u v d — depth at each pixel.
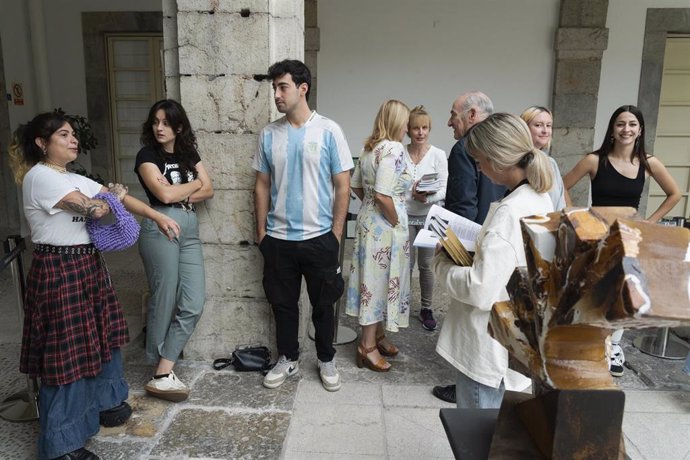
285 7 2.84
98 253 2.18
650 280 0.71
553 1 5.45
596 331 0.92
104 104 6.34
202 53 2.80
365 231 2.93
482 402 1.82
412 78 5.68
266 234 2.74
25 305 2.07
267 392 2.78
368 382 2.92
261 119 2.85
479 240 1.64
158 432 2.41
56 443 2.04
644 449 2.37
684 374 3.05
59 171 2.06
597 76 5.54
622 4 5.45
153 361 2.72
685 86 5.88
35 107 6.22
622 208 0.88
